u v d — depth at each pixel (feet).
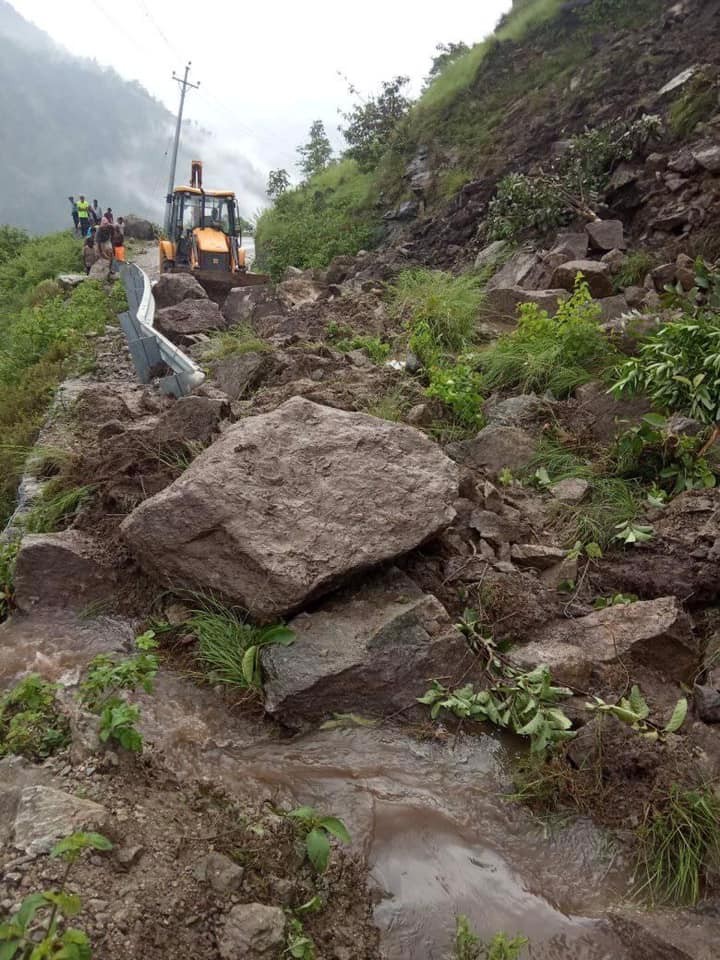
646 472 17.74
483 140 56.85
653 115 41.50
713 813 9.30
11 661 12.46
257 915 7.53
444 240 49.06
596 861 9.17
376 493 13.58
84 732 9.66
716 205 33.04
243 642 12.33
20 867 7.46
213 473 13.21
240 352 25.98
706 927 8.26
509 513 16.14
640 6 54.34
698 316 19.65
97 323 39.86
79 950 6.37
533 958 7.93
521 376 22.88
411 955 7.91
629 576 14.34
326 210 72.49
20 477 21.48
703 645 13.02
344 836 8.79
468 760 10.75
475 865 9.05
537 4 66.03
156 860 7.98
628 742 10.46
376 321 31.40
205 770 10.16
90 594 14.25
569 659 12.04
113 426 19.69
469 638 12.53
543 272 34.58
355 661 11.48
